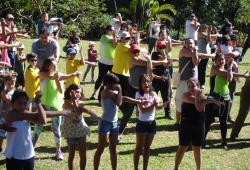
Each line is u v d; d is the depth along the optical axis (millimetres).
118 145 7168
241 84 12312
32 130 7629
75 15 22281
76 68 8117
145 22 23797
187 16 26750
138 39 10773
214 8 26812
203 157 6789
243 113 7469
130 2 25719
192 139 5836
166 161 6570
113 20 12086
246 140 7680
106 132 5566
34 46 7266
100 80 9758
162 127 8273
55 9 20906
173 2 26781
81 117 5574
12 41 9070
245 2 26703
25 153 4742
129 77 7250
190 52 7699
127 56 7812
